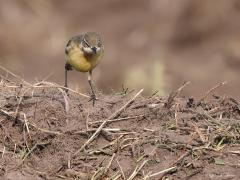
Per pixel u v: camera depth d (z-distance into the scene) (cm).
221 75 2406
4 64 2209
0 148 1194
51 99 1266
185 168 1145
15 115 1221
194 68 2439
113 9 3036
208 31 2741
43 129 1207
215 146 1189
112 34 2861
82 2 3083
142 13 2958
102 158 1177
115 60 2564
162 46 2697
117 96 1308
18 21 2894
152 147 1179
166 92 1816
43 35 2830
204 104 1281
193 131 1207
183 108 1260
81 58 1326
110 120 1227
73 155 1177
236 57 2553
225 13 2772
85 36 1330
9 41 2722
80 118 1228
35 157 1186
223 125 1224
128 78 2252
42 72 2341
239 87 2233
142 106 1262
